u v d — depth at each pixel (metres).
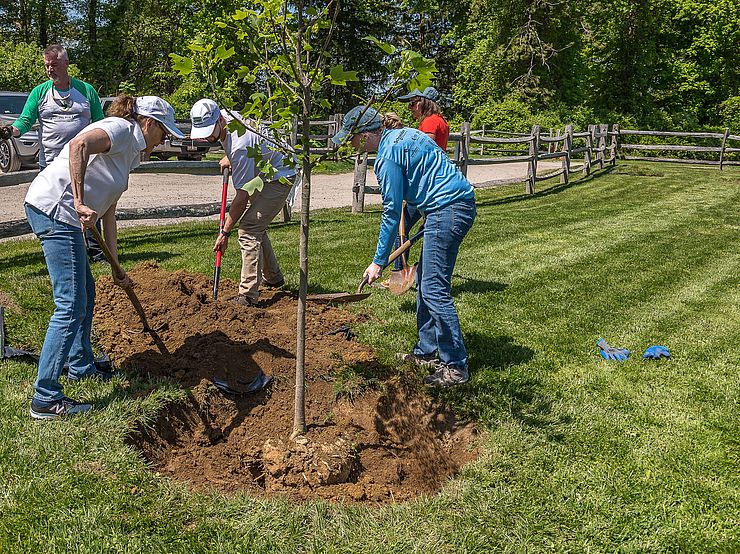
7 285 5.32
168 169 9.48
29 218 3.26
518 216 10.72
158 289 5.03
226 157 5.07
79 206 3.09
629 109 34.19
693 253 8.19
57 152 5.91
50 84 5.83
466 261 7.40
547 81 32.06
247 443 3.49
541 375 4.36
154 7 28.55
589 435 3.61
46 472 2.94
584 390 4.17
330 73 2.86
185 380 3.81
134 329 4.47
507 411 3.86
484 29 34.28
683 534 2.84
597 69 34.31
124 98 3.41
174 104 23.11
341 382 3.91
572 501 3.03
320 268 6.61
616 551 2.74
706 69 34.31
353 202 10.55
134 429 3.31
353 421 3.69
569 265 7.35
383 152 3.88
